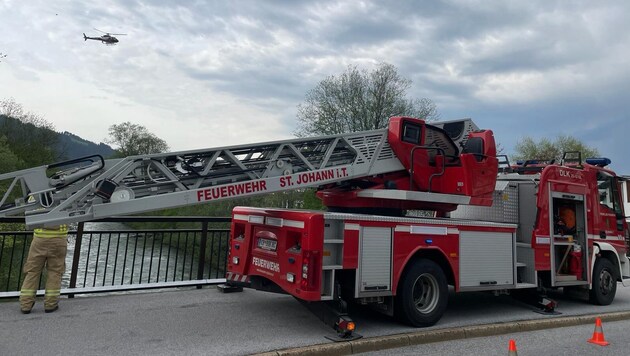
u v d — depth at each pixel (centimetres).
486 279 688
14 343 480
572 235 852
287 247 566
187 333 538
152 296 727
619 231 931
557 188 804
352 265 554
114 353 460
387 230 588
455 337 599
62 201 493
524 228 787
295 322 603
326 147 661
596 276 856
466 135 809
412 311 599
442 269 664
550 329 688
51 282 611
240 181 582
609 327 725
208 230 841
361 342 523
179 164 545
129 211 503
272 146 612
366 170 684
